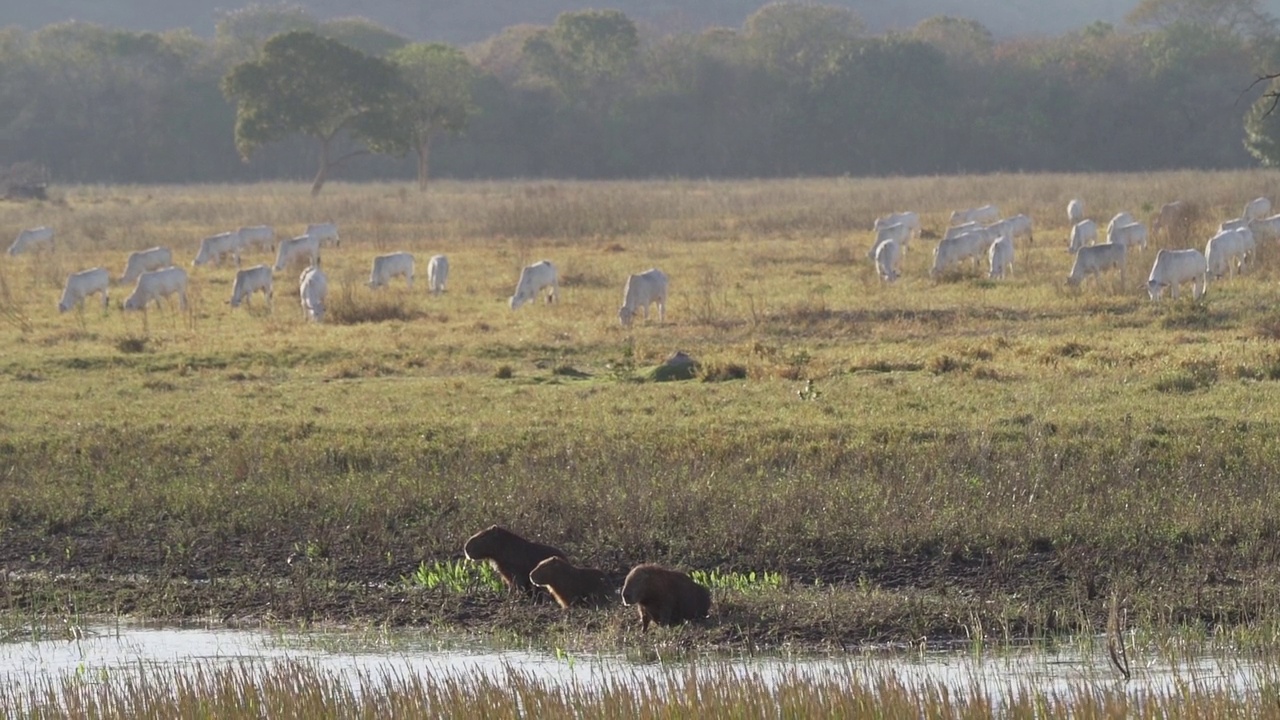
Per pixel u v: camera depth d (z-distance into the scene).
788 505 45.44
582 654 35.34
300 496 49.31
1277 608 36.28
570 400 64.75
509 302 100.94
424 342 82.12
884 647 35.41
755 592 39.38
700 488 47.72
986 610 37.56
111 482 52.44
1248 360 66.56
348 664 34.97
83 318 97.75
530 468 51.62
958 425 56.41
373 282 110.69
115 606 40.53
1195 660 33.34
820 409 60.59
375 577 42.84
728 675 31.58
